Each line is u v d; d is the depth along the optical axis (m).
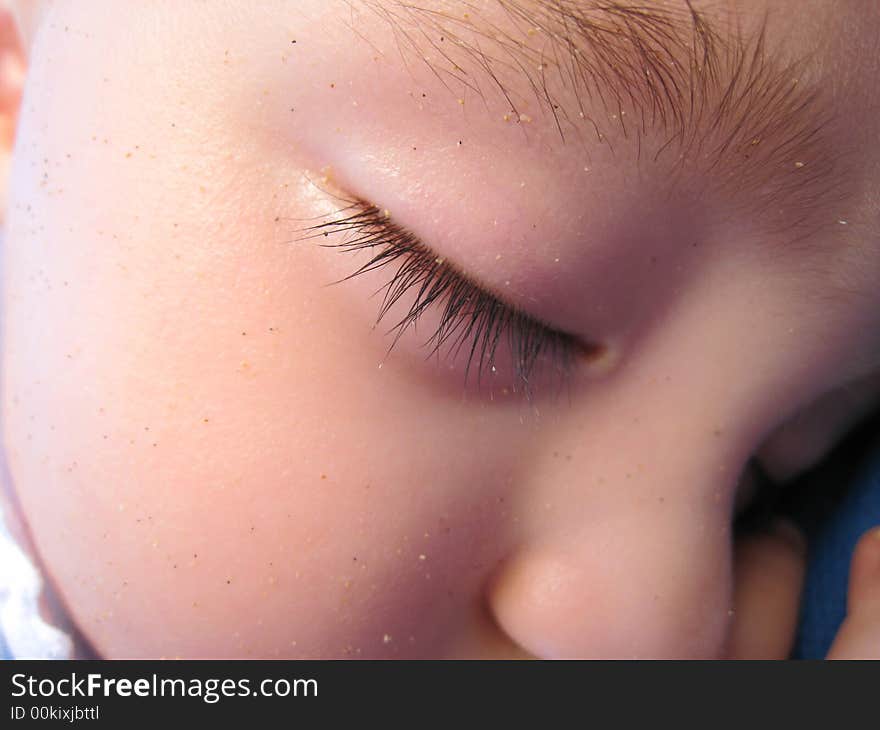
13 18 0.15
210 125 0.13
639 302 0.13
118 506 0.13
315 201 0.12
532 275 0.12
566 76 0.12
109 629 0.14
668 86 0.12
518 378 0.13
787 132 0.12
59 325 0.14
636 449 0.13
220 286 0.13
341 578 0.13
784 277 0.13
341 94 0.12
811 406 0.14
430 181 0.12
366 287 0.12
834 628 0.15
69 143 0.13
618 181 0.12
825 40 0.12
